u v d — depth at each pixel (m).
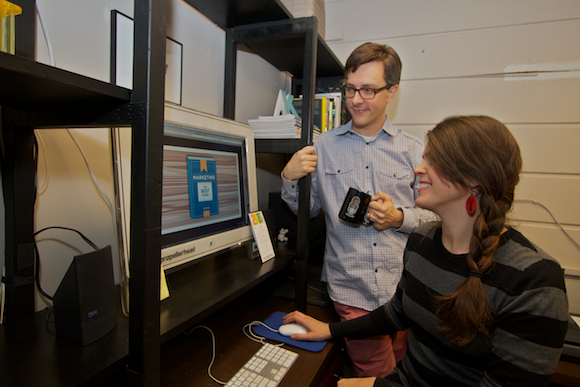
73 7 0.78
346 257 1.12
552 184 1.66
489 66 1.74
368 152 1.15
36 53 0.70
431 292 0.72
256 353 0.86
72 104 0.55
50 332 0.62
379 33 1.95
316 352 0.90
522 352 0.55
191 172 0.84
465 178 0.62
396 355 1.29
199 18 1.15
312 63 1.08
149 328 0.51
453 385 0.69
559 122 1.63
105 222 0.87
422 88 1.88
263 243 1.07
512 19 1.69
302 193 1.10
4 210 0.68
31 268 0.70
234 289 0.80
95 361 0.53
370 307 1.10
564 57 1.61
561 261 1.65
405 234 1.16
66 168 0.78
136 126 0.49
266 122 1.18
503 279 0.59
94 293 0.59
